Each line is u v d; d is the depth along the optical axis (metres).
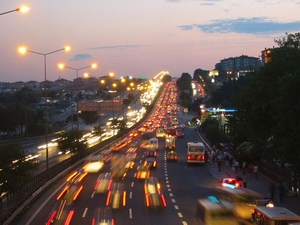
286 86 34.84
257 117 48.50
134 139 120.56
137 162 74.25
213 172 62.75
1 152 38.53
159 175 59.94
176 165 71.12
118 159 74.50
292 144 34.72
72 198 41.12
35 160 43.72
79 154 72.88
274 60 46.28
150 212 35.12
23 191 43.06
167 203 39.50
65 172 58.03
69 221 30.97
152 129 147.12
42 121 161.25
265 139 49.62
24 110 130.00
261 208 27.11
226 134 98.50
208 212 27.89
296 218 24.66
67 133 72.44
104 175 55.34
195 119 178.50
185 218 32.78
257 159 62.94
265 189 46.91
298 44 45.97
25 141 108.81
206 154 74.44
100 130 106.31
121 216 33.59
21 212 34.28
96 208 36.00
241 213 31.97
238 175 57.50
